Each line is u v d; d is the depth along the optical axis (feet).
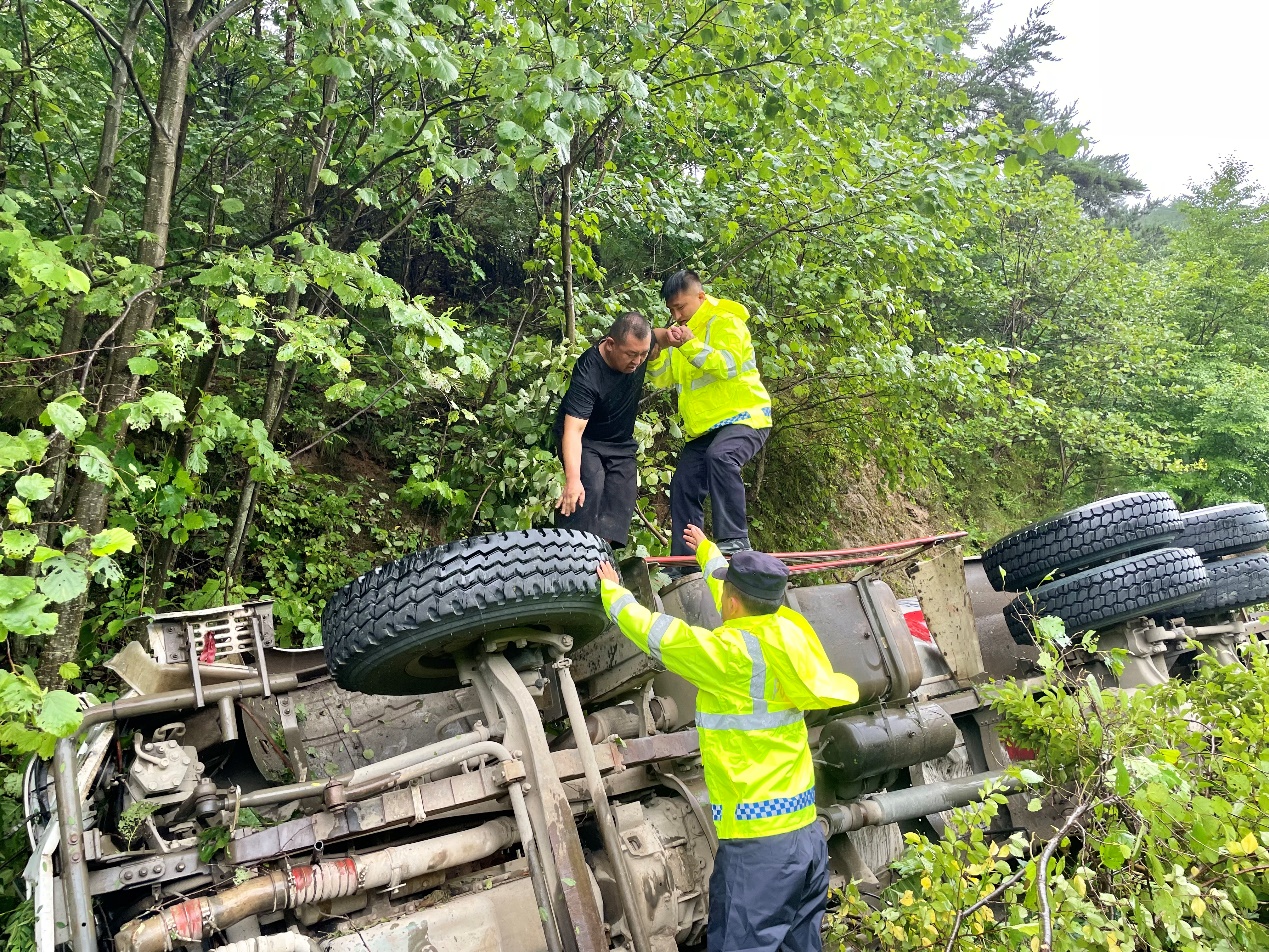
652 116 20.35
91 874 8.08
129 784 9.33
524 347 18.52
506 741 9.14
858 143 20.04
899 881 11.42
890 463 27.25
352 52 14.39
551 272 22.39
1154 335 47.09
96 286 13.25
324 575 21.04
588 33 16.35
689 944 10.44
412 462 25.29
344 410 26.02
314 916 8.59
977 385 23.48
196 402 14.43
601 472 13.93
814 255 23.53
